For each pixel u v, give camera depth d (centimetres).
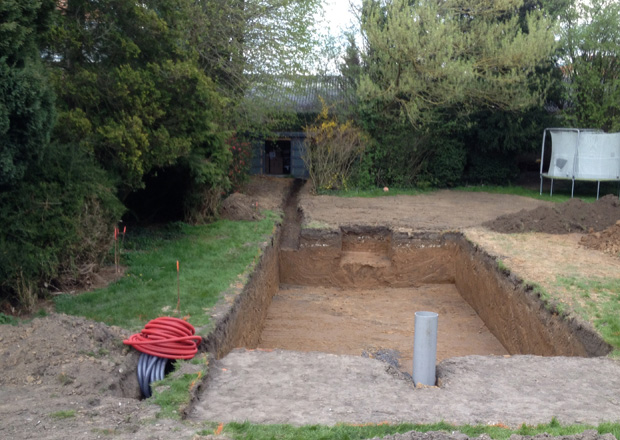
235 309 774
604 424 438
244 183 1975
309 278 1440
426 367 555
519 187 2322
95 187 834
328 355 614
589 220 1303
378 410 477
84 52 968
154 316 703
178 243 1139
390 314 1179
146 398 514
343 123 2222
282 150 2689
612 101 2039
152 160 1016
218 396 504
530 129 2220
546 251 1107
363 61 2211
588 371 580
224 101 1236
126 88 920
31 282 708
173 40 1073
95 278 843
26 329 561
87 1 949
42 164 762
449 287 1377
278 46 1817
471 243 1241
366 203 1853
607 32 2055
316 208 1734
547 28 1983
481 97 1991
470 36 1823
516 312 914
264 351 625
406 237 1399
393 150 2227
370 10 2009
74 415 431
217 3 1633
